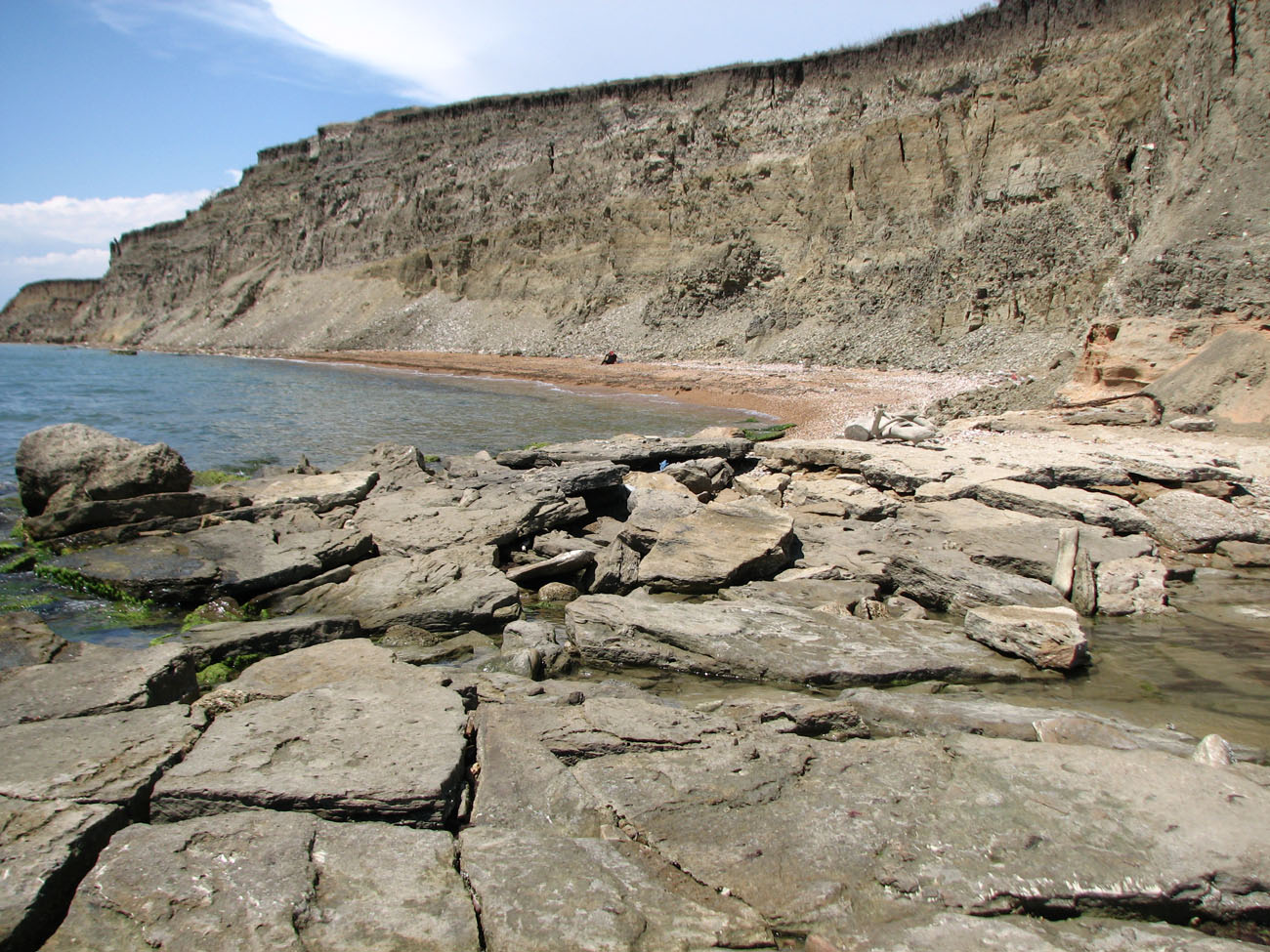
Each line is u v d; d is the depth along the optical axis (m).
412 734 4.51
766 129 49.56
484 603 7.74
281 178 89.06
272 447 19.39
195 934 3.10
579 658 6.76
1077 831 3.79
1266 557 9.13
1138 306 18.39
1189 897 3.44
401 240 69.00
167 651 5.66
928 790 4.14
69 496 10.16
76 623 7.86
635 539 9.51
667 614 7.07
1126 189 27.36
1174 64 22.58
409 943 3.09
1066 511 9.95
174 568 8.56
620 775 4.26
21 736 4.40
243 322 76.19
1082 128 31.78
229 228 89.69
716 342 42.06
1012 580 7.87
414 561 8.75
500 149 66.81
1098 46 33.50
